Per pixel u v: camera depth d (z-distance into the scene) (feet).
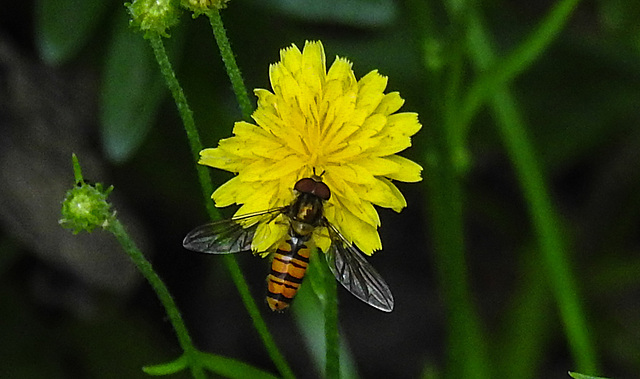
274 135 1.07
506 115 1.19
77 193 1.07
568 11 1.15
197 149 1.08
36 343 1.21
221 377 1.20
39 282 1.22
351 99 1.07
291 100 1.07
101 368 1.21
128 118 1.14
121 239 1.07
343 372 1.17
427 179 1.19
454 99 1.17
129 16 1.14
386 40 1.22
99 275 1.20
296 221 1.07
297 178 1.08
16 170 1.19
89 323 1.22
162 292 1.08
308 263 1.08
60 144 1.19
